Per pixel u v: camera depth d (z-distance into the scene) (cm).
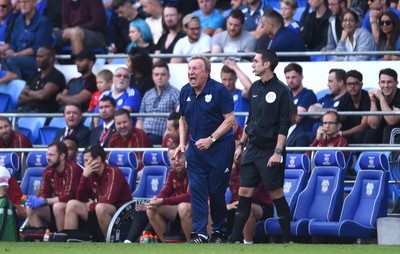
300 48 4662
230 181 3706
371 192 3588
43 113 4719
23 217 3856
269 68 3284
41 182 4131
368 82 4541
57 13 5475
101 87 4775
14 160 4175
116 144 4191
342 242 3634
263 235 3653
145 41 5125
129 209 3753
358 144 4006
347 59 4675
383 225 3378
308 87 4578
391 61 4525
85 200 3878
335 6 4791
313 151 3819
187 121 3347
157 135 4422
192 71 3288
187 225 3606
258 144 3300
